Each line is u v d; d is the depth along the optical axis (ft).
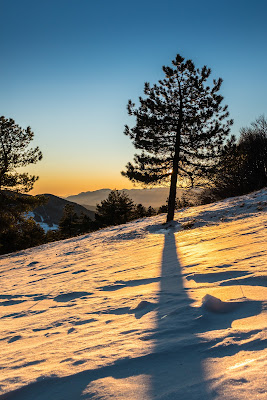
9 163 84.79
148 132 63.62
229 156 64.64
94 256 42.68
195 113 64.64
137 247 43.16
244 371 5.79
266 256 17.31
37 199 87.81
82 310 15.11
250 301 10.14
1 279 38.63
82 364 7.80
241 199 66.08
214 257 21.59
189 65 63.36
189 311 10.55
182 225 56.08
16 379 7.59
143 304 13.08
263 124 88.58
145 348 8.08
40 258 55.72
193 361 6.84
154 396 5.70
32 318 15.76
